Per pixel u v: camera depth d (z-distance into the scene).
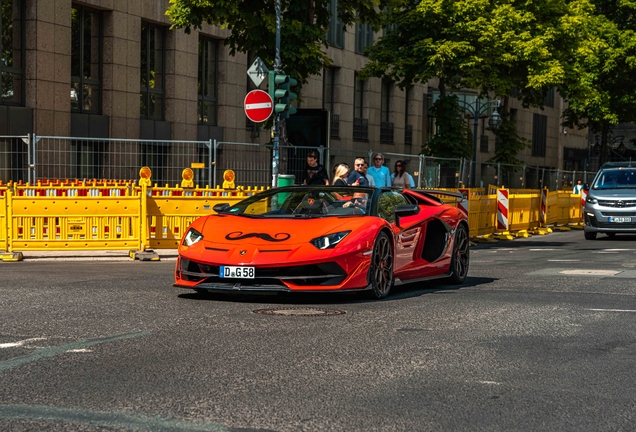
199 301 9.08
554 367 5.98
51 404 4.77
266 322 7.68
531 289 10.77
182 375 5.52
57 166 18.42
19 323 7.48
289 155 19.09
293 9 20.70
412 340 6.89
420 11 29.73
